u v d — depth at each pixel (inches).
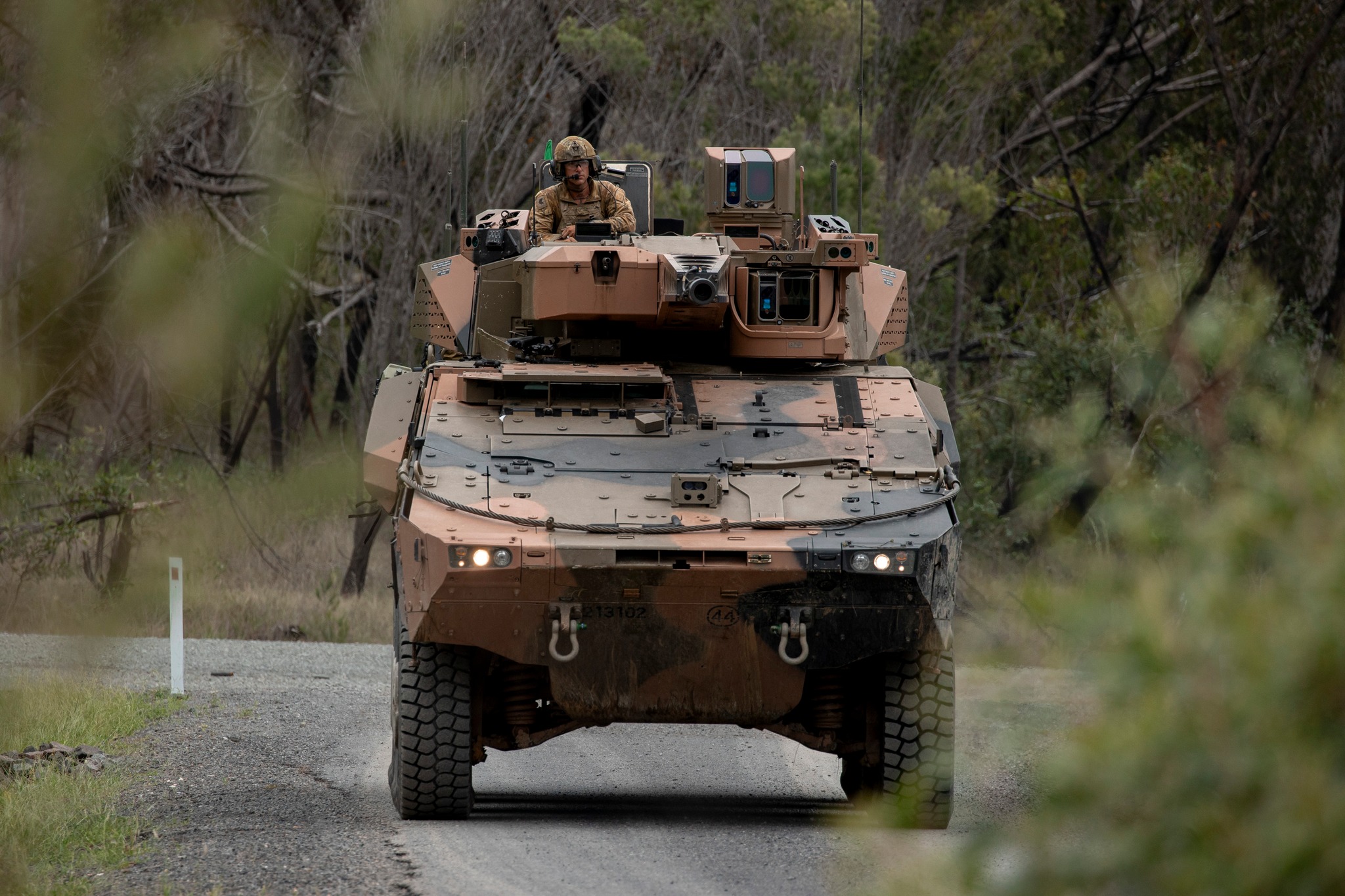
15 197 552.7
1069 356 3791.8
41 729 1676.9
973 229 4350.4
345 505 644.1
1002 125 5260.8
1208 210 4266.7
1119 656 510.6
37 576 883.4
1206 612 503.5
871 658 1418.6
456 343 1756.9
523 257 1589.6
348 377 3122.5
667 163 3833.7
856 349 1684.3
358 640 3093.0
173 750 1733.5
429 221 2940.5
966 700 1701.5
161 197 607.2
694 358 1647.4
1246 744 486.0
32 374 553.0
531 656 1318.9
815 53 3902.6
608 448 1448.1
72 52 557.6
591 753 1893.5
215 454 725.9
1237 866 474.6
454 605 1289.4
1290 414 541.3
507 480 1389.0
